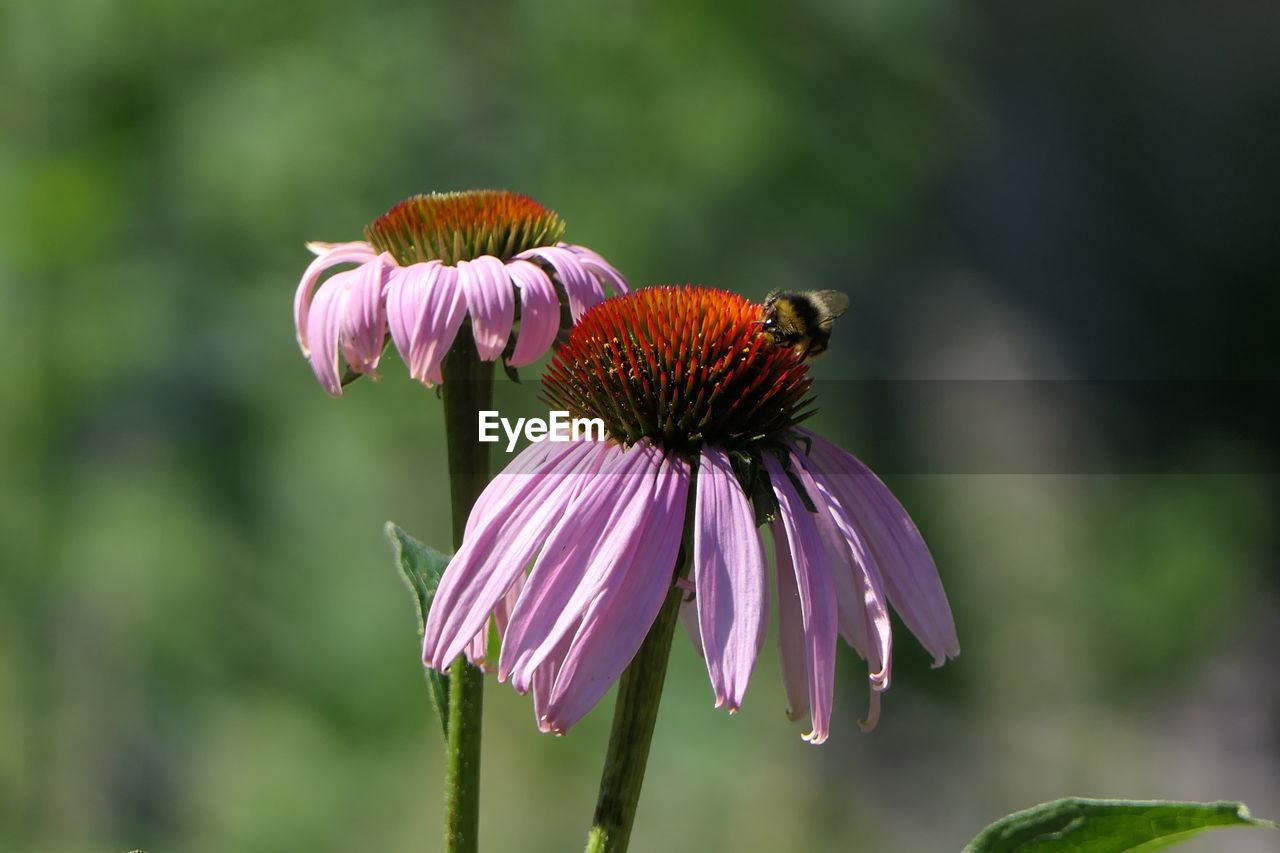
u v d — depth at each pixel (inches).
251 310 335.6
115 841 320.5
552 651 76.9
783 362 88.1
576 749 364.5
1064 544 560.1
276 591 327.3
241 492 328.5
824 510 85.1
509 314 96.7
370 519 338.0
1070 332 674.8
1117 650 529.7
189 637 322.3
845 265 458.3
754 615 77.8
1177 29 841.5
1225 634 540.4
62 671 324.8
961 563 536.7
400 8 351.6
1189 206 760.3
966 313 638.5
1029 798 470.9
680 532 81.0
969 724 501.4
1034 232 702.5
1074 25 807.1
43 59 325.4
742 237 370.3
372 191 340.5
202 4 324.2
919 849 436.5
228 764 324.8
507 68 359.6
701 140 340.5
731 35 347.3
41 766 322.3
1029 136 755.4
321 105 327.0
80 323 320.8
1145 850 78.8
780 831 411.5
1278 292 737.0
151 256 332.5
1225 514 580.7
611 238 341.7
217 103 327.9
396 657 328.5
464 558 80.8
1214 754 485.4
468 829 92.0
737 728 373.4
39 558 318.0
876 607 81.7
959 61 415.5
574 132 346.9
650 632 81.9
